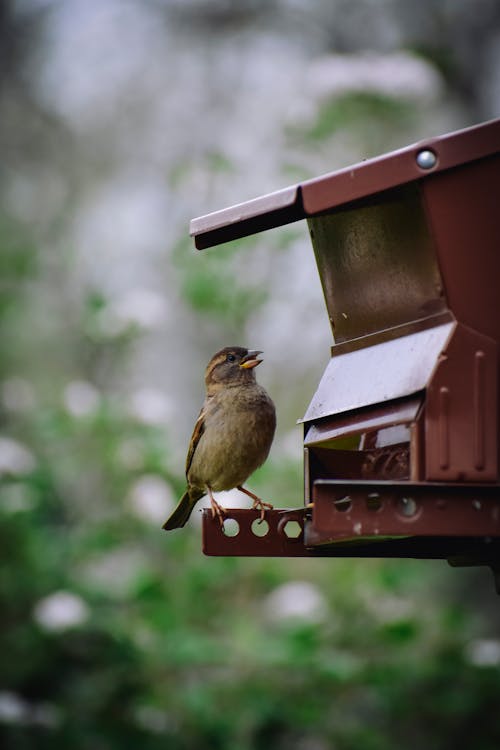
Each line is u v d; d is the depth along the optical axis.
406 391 6.89
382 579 13.29
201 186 14.54
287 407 15.98
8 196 18.64
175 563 13.72
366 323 7.72
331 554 7.84
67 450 13.54
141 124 19.42
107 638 13.27
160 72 19.47
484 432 6.75
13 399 14.46
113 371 17.00
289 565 14.48
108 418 12.94
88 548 13.33
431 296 7.13
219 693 12.81
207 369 8.92
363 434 7.23
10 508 13.05
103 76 19.78
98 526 13.42
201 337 17.30
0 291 15.80
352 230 7.71
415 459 6.73
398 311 7.42
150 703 12.91
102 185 19.23
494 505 6.61
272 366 16.11
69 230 18.53
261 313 14.62
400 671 12.81
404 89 13.52
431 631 13.40
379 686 12.77
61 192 19.20
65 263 16.66
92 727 12.82
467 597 16.70
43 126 19.75
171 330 17.22
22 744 12.58
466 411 6.76
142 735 12.84
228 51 19.00
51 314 16.97
